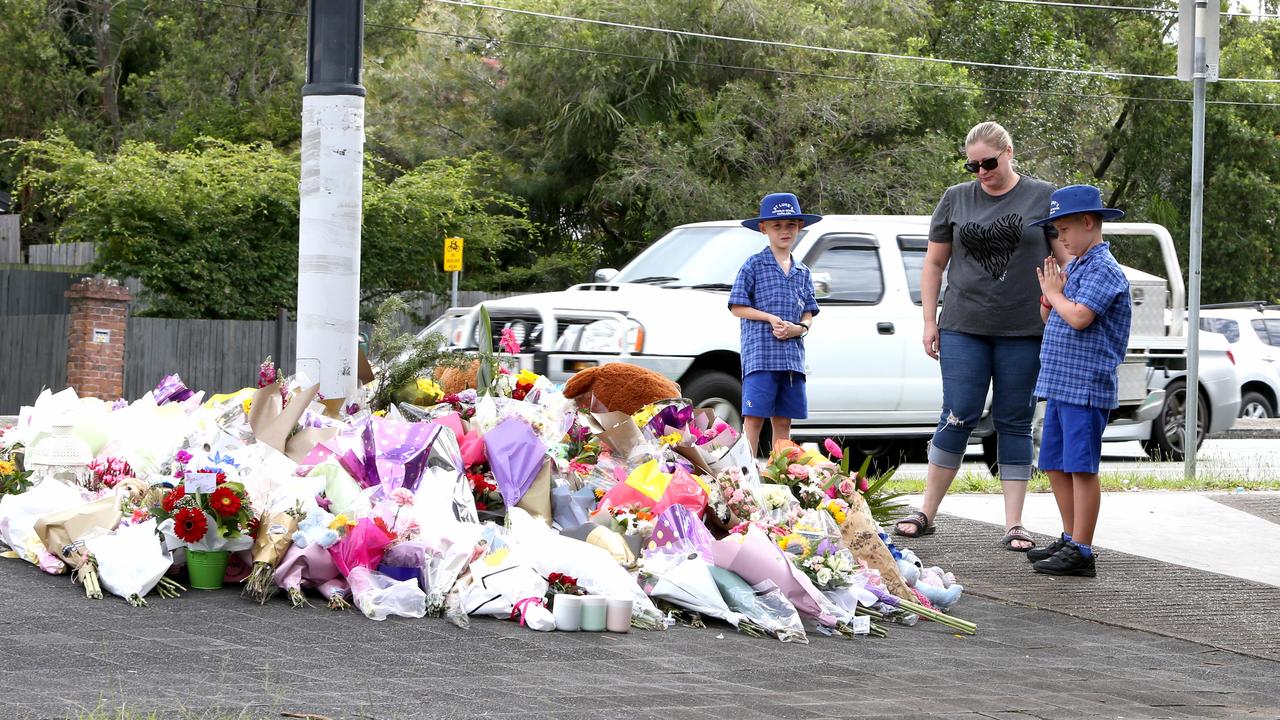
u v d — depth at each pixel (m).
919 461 24.72
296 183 40.56
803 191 48.31
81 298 33.75
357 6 12.17
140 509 9.68
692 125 49.69
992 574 12.16
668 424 11.42
